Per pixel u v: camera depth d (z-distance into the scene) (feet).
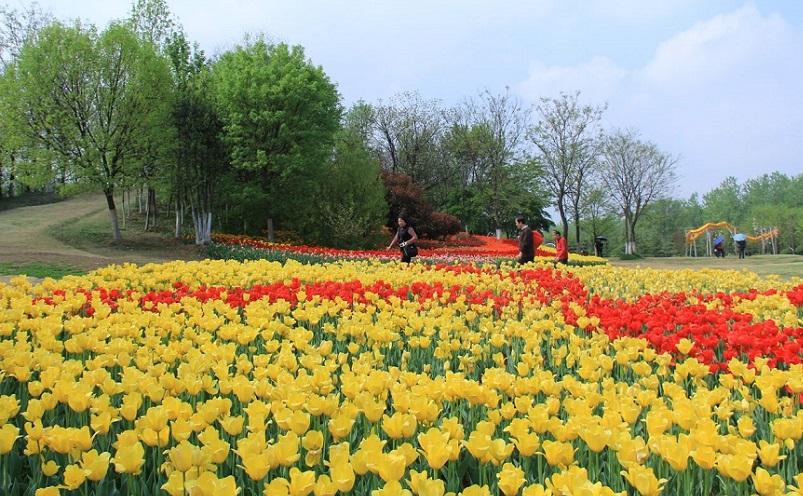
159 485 10.52
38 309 22.84
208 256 87.51
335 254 77.51
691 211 381.81
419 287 31.55
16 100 86.12
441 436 9.37
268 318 21.95
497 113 169.89
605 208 190.49
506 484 8.72
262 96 103.76
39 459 11.25
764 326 19.45
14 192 160.25
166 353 15.98
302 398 11.70
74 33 89.30
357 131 188.65
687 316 22.81
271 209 110.32
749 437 12.90
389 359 19.57
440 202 192.75
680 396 12.44
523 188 167.63
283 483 8.36
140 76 91.71
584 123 160.35
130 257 82.17
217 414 11.30
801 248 268.21
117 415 12.85
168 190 99.71
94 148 88.33
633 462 9.20
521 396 12.94
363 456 8.95
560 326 23.70
